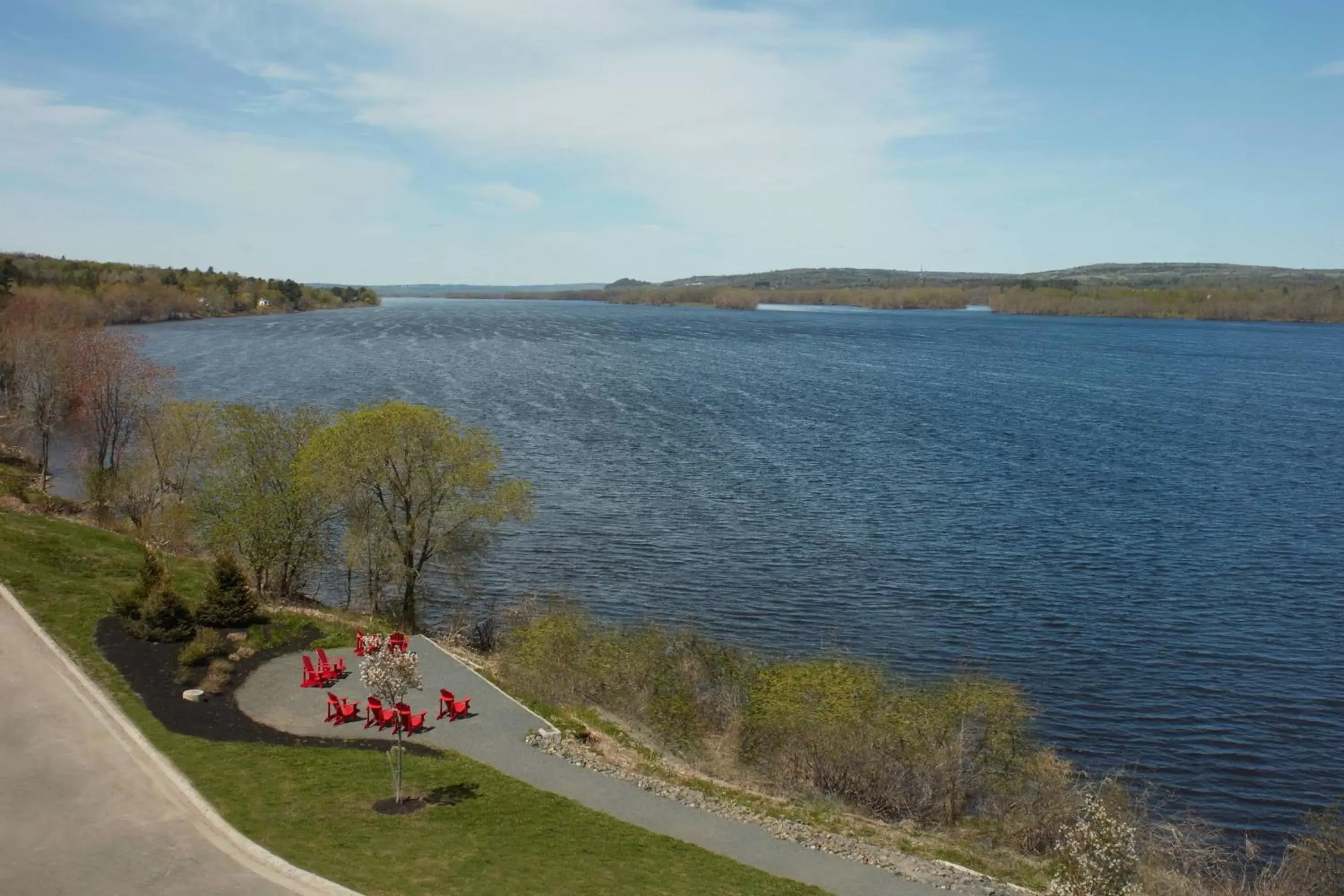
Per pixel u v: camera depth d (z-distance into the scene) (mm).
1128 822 31344
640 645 45406
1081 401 142250
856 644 50344
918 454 98438
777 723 37781
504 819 29562
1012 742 36594
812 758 36469
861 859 29766
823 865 29203
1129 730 41875
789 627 52656
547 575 60750
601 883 26250
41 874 23562
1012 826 33281
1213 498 80750
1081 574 61188
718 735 39656
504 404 126812
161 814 27109
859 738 36250
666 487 82250
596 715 40656
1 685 35188
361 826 27938
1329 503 79375
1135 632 52188
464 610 55656
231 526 52375
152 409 79125
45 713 33281
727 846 29953
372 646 30297
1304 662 48625
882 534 69312
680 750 38188
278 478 55188
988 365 197875
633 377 165875
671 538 68062
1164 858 31828
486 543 55406
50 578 47406
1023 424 118562
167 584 43625
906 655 49062
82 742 31312
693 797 33469
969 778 35156
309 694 38906
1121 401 141500
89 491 67562
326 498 52812
